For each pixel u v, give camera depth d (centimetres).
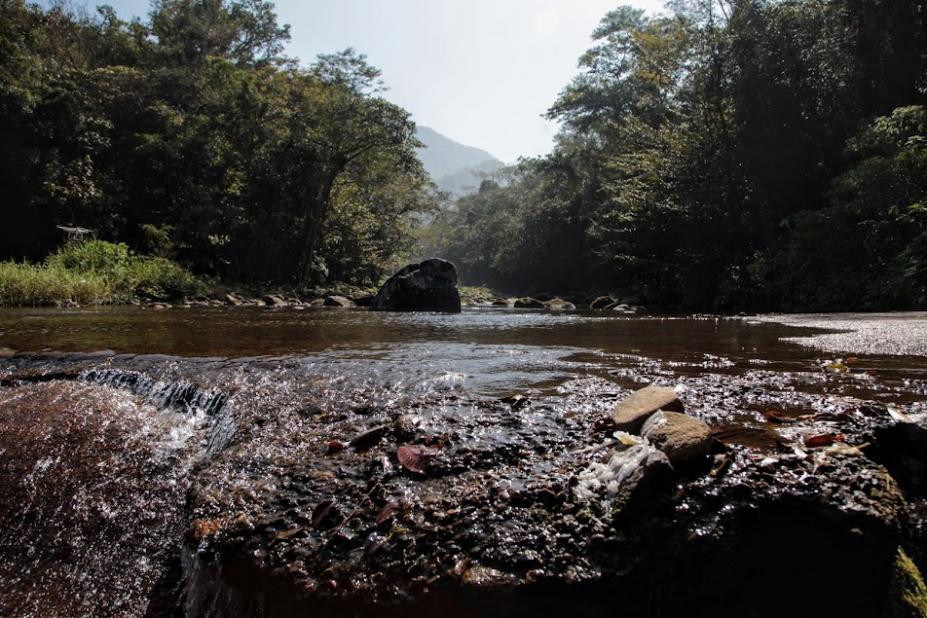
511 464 175
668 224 1708
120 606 182
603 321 787
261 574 145
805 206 1420
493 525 145
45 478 227
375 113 2352
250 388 284
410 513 153
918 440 183
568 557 135
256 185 2291
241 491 174
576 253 3102
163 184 2238
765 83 1444
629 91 2783
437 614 131
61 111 2044
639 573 134
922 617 134
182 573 175
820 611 138
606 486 153
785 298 1202
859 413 206
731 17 1580
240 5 3388
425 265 1352
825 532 141
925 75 1309
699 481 151
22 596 187
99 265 1471
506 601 130
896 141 1059
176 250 2008
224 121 2253
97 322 702
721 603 137
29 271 1204
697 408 223
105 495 219
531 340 500
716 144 1598
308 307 1380
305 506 164
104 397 290
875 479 152
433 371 316
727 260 1544
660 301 1739
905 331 495
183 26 3070
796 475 153
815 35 1419
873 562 139
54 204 1928
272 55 3531
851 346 412
